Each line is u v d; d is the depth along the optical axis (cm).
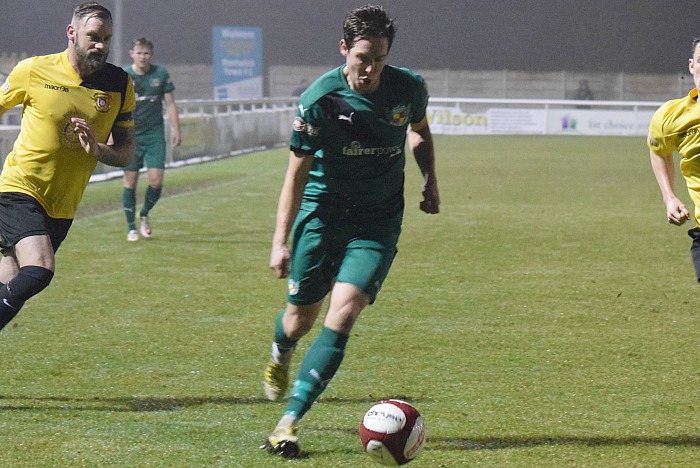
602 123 7388
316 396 901
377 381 1172
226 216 2852
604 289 1789
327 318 901
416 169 4528
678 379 1187
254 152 5497
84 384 1145
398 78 898
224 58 7425
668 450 923
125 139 1095
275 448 891
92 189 3488
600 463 887
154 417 1015
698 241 1089
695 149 1061
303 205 945
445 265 2044
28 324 1470
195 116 4753
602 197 3391
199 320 1514
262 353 1309
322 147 908
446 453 911
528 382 1170
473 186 3744
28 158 1041
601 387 1148
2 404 1055
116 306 1614
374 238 937
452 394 1116
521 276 1920
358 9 857
